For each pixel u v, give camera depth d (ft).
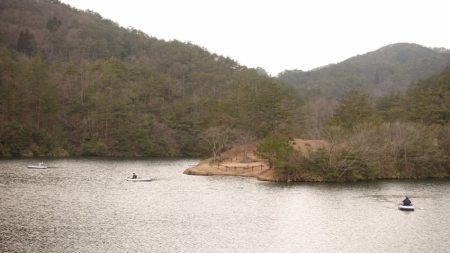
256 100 522.88
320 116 651.25
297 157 375.25
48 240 193.67
